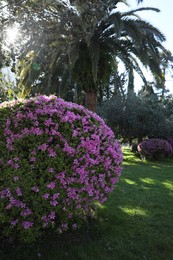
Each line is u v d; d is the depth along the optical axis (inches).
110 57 484.7
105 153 157.2
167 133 663.8
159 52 474.0
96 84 487.5
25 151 140.0
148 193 255.6
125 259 135.0
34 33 264.2
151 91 685.3
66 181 141.0
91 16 281.3
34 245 142.2
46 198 135.9
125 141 705.0
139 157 634.2
